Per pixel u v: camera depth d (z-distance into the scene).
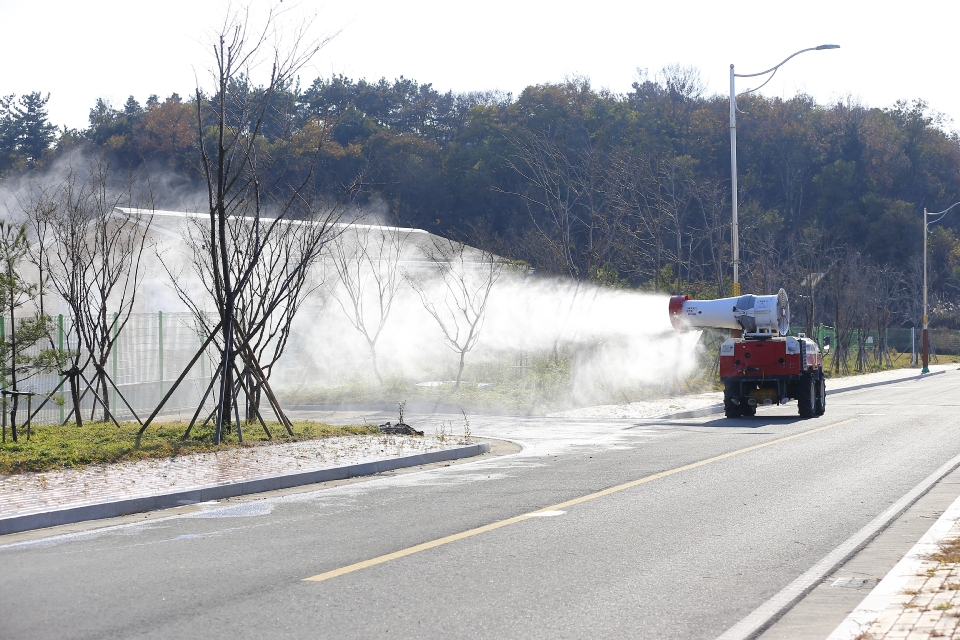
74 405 18.69
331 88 70.75
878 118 90.75
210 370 26.11
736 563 8.13
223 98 16.67
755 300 24.20
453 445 16.50
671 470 13.92
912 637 5.68
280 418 17.61
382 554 8.46
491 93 91.62
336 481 13.45
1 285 15.70
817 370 24.41
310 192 32.78
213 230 16.97
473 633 6.15
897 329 77.19
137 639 6.02
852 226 79.38
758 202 76.44
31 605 6.84
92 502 10.80
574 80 76.62
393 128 77.12
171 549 8.80
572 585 7.39
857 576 7.73
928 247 80.25
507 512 10.55
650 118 76.50
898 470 13.82
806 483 12.61
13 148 74.56
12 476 12.80
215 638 6.04
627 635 6.13
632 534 9.33
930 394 33.66
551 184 55.47
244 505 11.37
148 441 15.98
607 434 19.67
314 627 6.27
